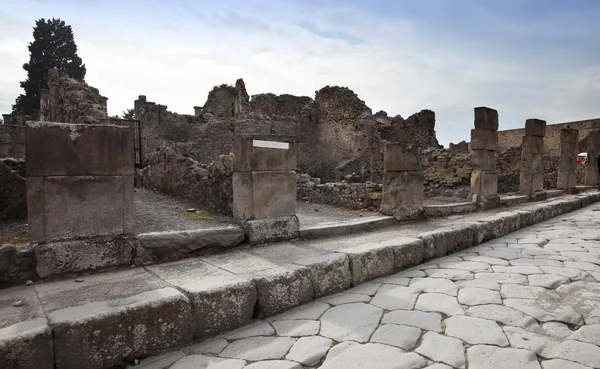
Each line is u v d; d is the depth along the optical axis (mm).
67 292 3160
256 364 2559
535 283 3930
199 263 4098
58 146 3523
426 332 2926
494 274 4305
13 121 23172
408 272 4633
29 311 2746
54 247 3504
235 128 20734
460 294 3688
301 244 5156
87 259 3660
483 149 9062
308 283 3723
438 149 14438
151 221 6062
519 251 5445
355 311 3418
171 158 9398
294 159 5422
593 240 5996
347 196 9250
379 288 4039
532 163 11320
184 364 2613
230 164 6469
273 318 3379
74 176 3611
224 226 5277
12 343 2215
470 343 2721
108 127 3775
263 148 5102
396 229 6410
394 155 7000
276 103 24500
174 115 19922
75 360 2436
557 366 2396
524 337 2779
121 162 3854
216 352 2777
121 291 3162
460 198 12359
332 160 21156
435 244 5273
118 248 3830
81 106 8039
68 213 3594
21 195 5887
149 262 4047
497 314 3178
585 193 13242
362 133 19266
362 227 6207
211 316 3047
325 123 21562
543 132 11570
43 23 38469
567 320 3059
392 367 2443
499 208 9367
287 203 5363
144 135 19094
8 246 3361
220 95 24359
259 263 4070
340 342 2834
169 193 9508
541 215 8328
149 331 2721
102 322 2527
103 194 3762
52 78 12133
